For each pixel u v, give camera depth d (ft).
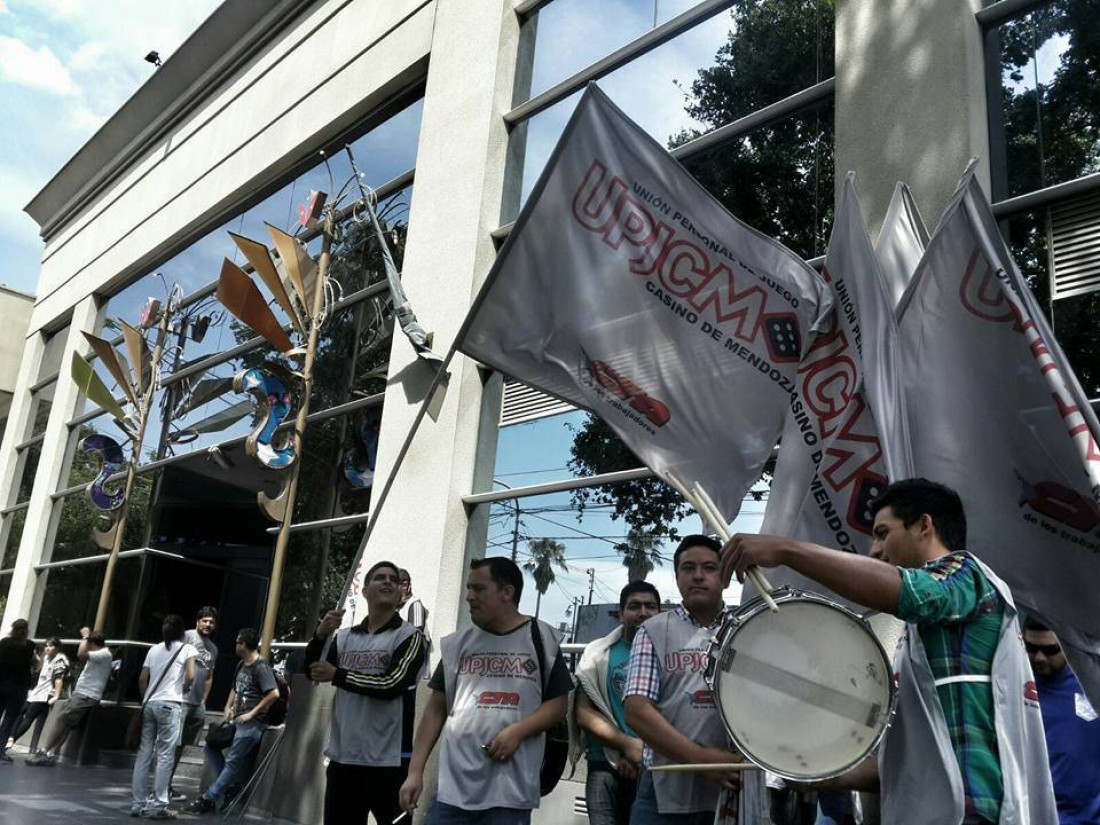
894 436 14.40
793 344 16.94
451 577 30.07
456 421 31.32
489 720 13.78
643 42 30.91
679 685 12.50
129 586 50.78
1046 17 21.33
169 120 59.98
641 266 17.70
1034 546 13.73
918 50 22.31
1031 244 20.43
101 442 52.47
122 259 61.93
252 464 44.37
